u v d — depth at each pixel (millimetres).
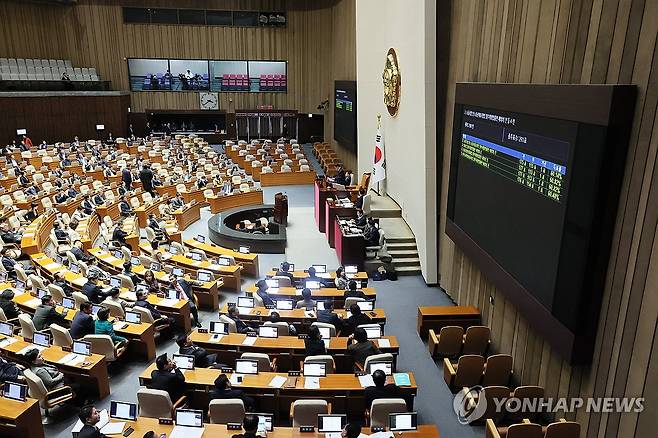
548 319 7438
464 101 10945
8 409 6918
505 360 8867
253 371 8156
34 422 7059
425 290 13992
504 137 8992
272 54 36156
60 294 11016
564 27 7480
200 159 29953
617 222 6340
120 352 9523
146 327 9984
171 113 36688
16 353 8688
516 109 8438
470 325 11055
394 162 18234
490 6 10172
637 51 5965
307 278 12820
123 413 6914
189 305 11344
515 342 9195
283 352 9258
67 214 18672
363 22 21750
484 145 9906
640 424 5809
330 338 9500
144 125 36562
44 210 20078
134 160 28906
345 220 16578
